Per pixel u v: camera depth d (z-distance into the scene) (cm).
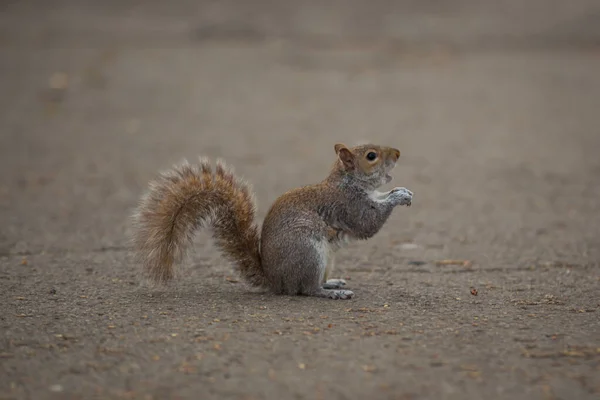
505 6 4159
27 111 2481
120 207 1498
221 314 855
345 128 2259
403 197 964
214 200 940
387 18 3969
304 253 924
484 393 650
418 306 897
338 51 3353
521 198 1560
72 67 3059
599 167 1809
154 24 3897
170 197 934
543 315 860
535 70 3008
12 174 1780
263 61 3206
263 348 744
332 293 929
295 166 1841
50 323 825
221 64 3150
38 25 3891
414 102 2577
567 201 1528
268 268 940
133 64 3127
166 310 872
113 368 702
